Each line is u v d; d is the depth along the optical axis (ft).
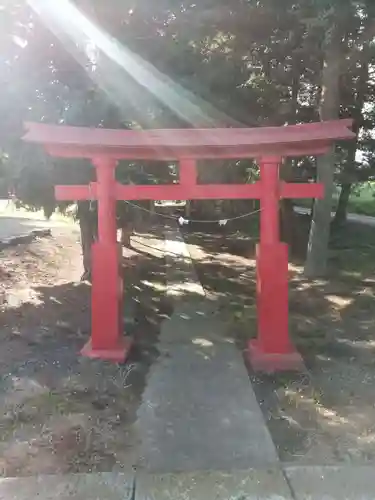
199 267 40.24
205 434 13.73
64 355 19.98
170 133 17.80
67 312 26.27
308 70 36.29
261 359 18.39
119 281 19.75
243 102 30.96
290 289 31.55
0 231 51.44
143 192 18.97
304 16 28.43
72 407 15.39
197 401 15.84
